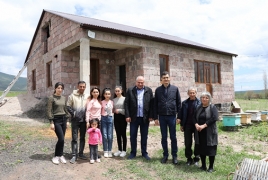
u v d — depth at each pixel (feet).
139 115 17.74
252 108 61.93
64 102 16.69
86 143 21.76
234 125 31.19
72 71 36.37
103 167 16.17
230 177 14.52
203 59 44.24
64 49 35.04
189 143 16.97
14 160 16.46
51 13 39.24
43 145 20.31
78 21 29.22
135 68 35.47
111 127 18.38
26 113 37.47
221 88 48.47
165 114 17.15
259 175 11.15
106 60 39.42
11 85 43.11
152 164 16.65
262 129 31.53
